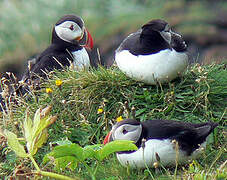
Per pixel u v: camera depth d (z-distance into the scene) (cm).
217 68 1085
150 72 966
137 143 851
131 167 862
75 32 1213
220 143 949
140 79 998
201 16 2042
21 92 1160
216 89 1027
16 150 775
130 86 1034
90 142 983
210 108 1005
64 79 1071
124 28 2156
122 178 855
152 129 847
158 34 938
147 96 1002
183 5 2198
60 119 1008
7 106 1070
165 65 953
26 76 1207
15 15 2294
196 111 1002
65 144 793
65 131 977
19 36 2200
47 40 2212
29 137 778
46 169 891
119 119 941
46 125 783
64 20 1217
